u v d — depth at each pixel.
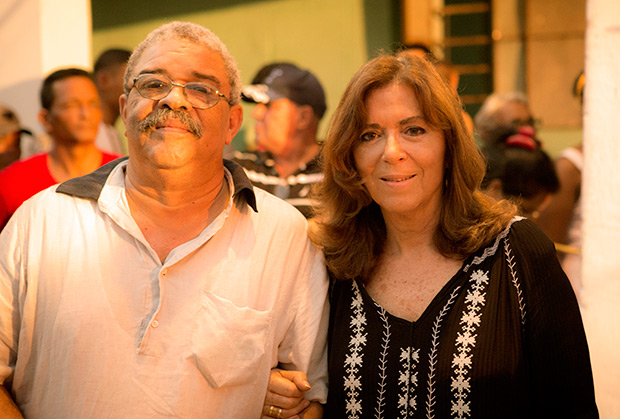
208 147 1.84
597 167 2.34
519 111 3.59
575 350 1.80
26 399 1.83
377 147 1.88
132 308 1.79
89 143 3.13
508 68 4.79
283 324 1.96
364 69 1.90
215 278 1.86
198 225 1.91
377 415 1.83
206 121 1.82
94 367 1.75
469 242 1.87
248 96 3.32
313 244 2.06
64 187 1.91
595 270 2.36
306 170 3.34
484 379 1.76
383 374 1.83
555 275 1.81
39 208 1.88
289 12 4.60
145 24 4.60
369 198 2.00
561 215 3.77
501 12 4.78
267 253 1.94
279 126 3.30
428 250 1.96
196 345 1.79
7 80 3.90
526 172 3.44
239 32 4.64
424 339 1.82
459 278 1.86
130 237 1.85
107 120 3.77
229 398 1.84
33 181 3.04
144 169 1.83
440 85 1.86
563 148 4.65
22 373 1.82
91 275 1.80
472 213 1.93
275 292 1.92
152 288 1.81
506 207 1.95
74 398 1.75
